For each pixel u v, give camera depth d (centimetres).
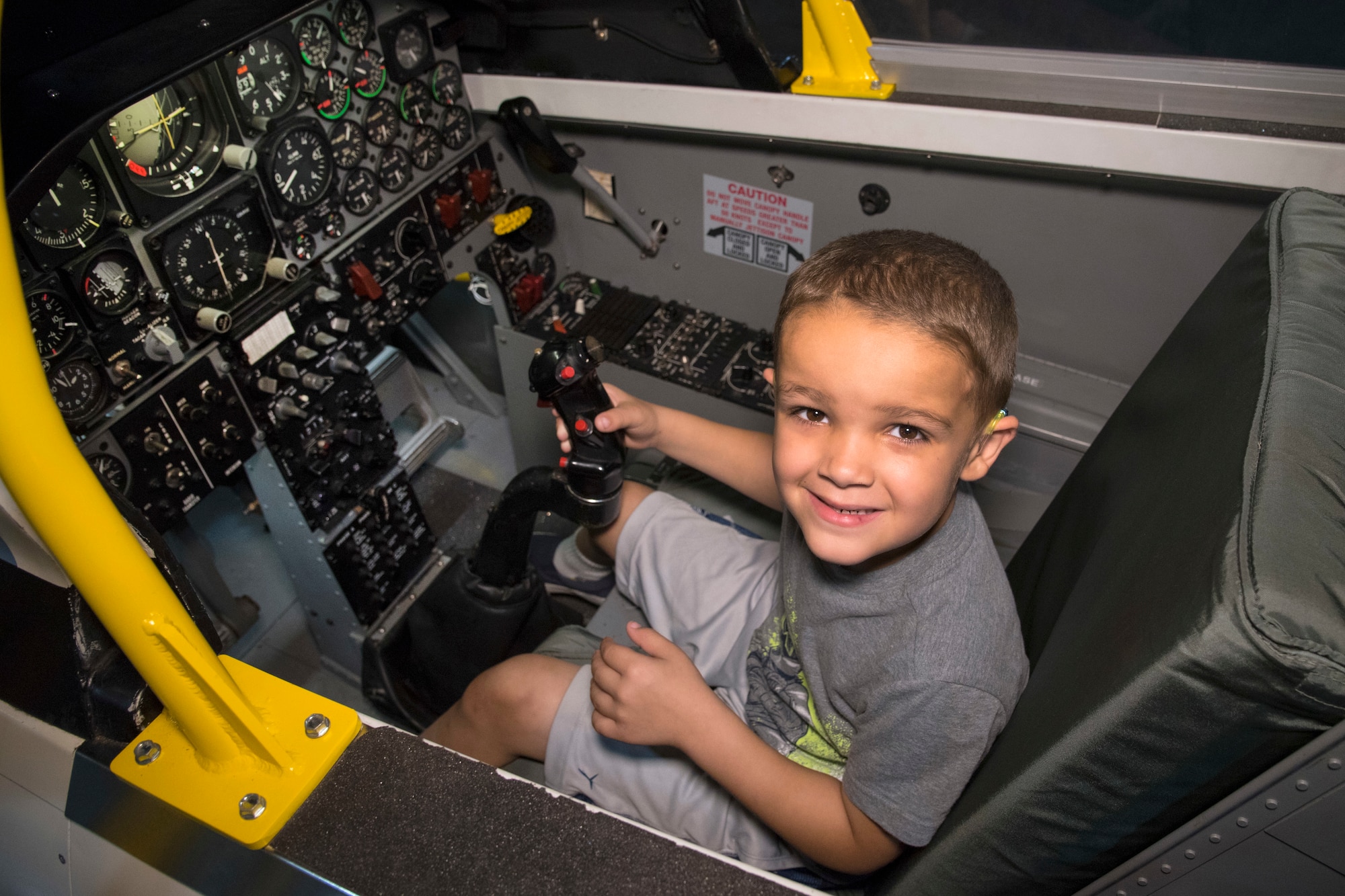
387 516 185
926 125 148
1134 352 161
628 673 91
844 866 89
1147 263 149
